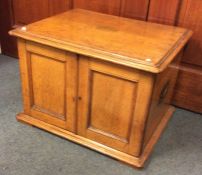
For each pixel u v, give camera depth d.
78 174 1.21
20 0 1.93
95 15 1.52
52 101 1.35
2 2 1.99
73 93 1.26
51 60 1.24
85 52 1.11
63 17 1.45
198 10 1.41
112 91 1.17
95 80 1.18
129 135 1.22
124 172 1.23
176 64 1.39
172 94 1.60
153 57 1.08
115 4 1.60
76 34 1.24
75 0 1.71
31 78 1.35
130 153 1.25
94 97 1.22
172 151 1.36
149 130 1.29
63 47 1.15
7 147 1.33
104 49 1.12
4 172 1.20
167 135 1.47
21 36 1.22
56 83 1.29
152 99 1.12
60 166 1.25
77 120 1.32
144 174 1.23
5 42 2.15
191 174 1.25
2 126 1.45
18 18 2.01
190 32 1.38
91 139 1.33
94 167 1.25
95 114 1.26
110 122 1.24
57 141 1.38
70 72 1.22
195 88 1.59
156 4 1.49
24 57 1.30
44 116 1.41
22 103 1.64
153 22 1.54
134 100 1.13
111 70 1.12
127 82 1.12
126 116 1.19
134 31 1.33
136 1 1.53
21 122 1.48
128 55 1.08
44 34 1.22
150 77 1.05
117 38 1.23
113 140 1.27
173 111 1.64
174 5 1.45
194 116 1.63
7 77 1.90
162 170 1.26
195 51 1.51
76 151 1.33
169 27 1.42
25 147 1.33
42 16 1.90
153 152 1.35
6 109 1.58
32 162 1.26
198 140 1.45
